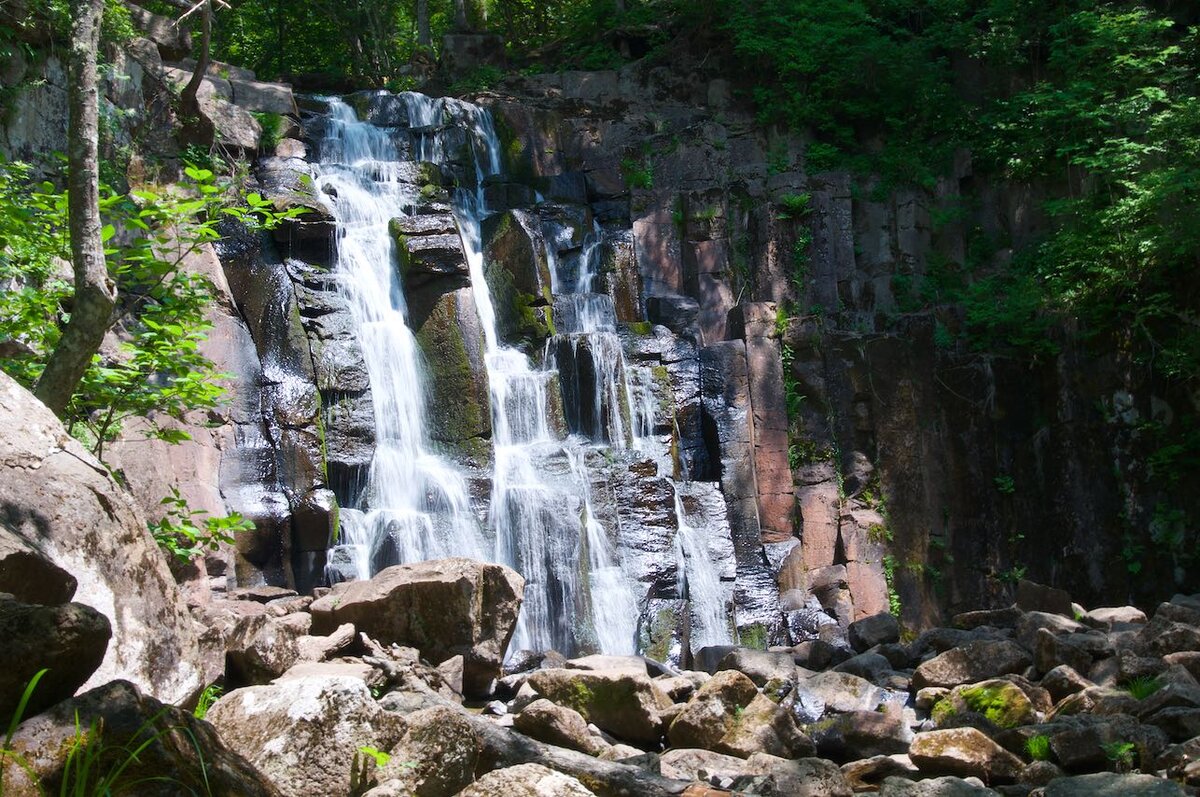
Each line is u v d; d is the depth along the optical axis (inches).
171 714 177.0
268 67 1233.4
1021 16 1081.4
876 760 402.6
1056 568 928.3
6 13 581.6
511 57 1193.4
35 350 457.1
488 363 800.9
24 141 596.7
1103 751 390.0
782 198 994.7
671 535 738.8
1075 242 956.0
